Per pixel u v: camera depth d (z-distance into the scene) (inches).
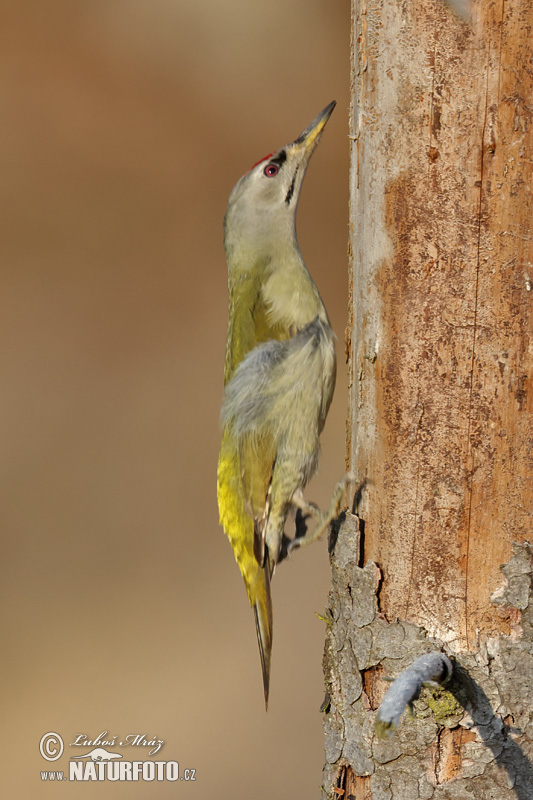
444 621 238.4
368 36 231.5
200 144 789.2
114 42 793.6
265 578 313.4
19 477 658.2
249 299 314.3
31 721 505.0
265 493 307.7
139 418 697.0
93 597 591.5
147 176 777.6
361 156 238.7
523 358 226.5
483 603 235.1
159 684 537.6
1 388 702.5
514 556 232.4
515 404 228.4
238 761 488.1
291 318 306.2
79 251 761.6
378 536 245.3
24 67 776.9
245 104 797.2
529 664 232.7
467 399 230.8
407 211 229.5
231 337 321.4
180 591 600.4
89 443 684.7
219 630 576.4
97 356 730.2
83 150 778.8
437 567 238.1
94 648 557.3
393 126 228.4
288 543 316.2
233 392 308.2
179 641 565.9
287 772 481.7
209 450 684.7
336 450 651.5
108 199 778.8
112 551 622.8
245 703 526.6
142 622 576.7
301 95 799.1
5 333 727.1
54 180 763.4
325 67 806.5
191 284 761.6
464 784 236.5
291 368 299.7
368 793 247.8
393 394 238.2
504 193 221.6
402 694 208.8
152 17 797.9
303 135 328.8
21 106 772.0
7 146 765.3
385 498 243.0
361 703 248.8
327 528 312.7
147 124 783.7
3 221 754.2
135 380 717.9
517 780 233.3
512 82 217.2
